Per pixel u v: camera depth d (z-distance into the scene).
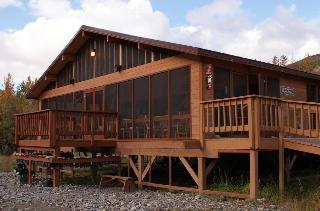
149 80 14.45
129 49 15.62
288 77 16.05
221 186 11.77
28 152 17.19
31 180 15.73
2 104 33.78
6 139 31.89
